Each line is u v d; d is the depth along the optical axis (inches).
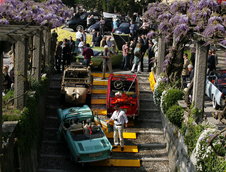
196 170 485.1
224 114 595.5
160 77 770.2
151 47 980.6
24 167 510.9
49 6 826.2
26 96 565.9
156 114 805.2
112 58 1002.7
